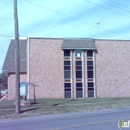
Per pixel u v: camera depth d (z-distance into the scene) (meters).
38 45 36.56
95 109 22.95
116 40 39.22
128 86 39.41
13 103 29.75
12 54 40.00
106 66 38.53
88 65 37.84
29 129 12.73
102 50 38.53
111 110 22.02
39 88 36.12
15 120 17.27
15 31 20.25
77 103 28.14
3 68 38.25
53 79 36.56
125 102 28.67
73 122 14.77
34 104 27.42
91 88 37.69
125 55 39.47
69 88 36.91
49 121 15.67
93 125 13.31
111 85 38.59
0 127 13.84
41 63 36.41
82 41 37.66
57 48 36.94
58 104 27.25
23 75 38.38
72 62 37.12
